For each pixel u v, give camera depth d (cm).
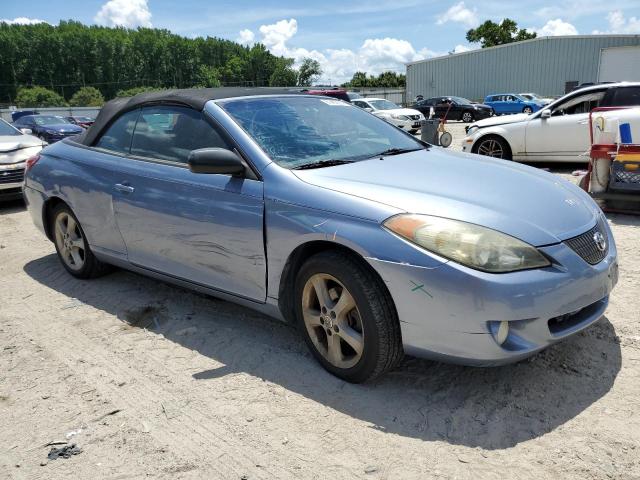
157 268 374
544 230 253
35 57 12131
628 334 323
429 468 223
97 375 311
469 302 236
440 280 239
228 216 312
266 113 350
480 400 266
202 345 340
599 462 221
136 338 354
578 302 254
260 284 309
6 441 256
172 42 13538
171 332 360
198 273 345
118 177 384
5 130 905
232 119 332
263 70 13575
